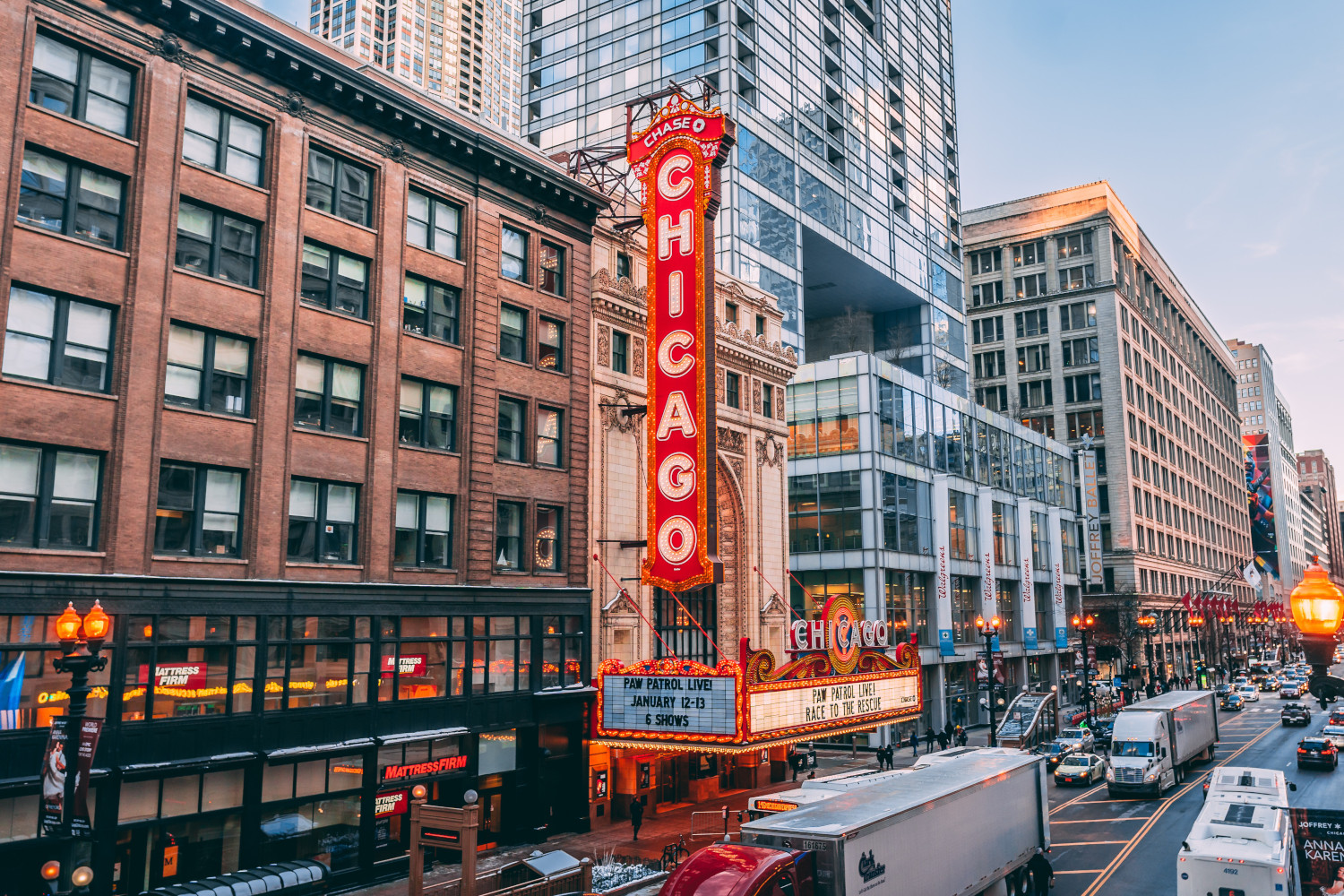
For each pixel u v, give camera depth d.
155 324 25.12
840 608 36.97
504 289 35.41
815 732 34.62
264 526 27.09
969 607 74.12
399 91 33.19
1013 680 79.75
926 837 21.72
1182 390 151.75
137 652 24.11
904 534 65.38
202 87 26.84
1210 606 110.56
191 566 25.41
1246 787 26.14
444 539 32.69
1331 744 48.56
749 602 45.94
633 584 39.56
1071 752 51.09
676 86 39.50
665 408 37.00
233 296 27.08
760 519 47.47
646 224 38.88
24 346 22.91
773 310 50.31
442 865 30.17
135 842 23.80
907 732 63.41
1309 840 20.69
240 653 26.28
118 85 25.30
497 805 33.50
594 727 34.06
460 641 32.25
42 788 17.03
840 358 64.88
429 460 32.19
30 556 22.42
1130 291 130.25
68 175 24.09
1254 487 195.50
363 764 28.72
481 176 34.94
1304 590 8.90
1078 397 122.25
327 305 29.81
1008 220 131.38
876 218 87.38
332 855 27.81
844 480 63.47
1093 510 101.62
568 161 43.25
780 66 77.25
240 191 27.53
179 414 25.53
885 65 93.31
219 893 20.61
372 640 29.47
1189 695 51.47
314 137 29.61
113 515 23.83
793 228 75.56
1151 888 26.50
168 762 24.02
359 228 30.78
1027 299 127.69
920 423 69.81
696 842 33.09
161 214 25.48
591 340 38.97
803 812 20.55
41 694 22.33
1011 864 25.89
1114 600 109.94
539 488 35.97
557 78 83.75
